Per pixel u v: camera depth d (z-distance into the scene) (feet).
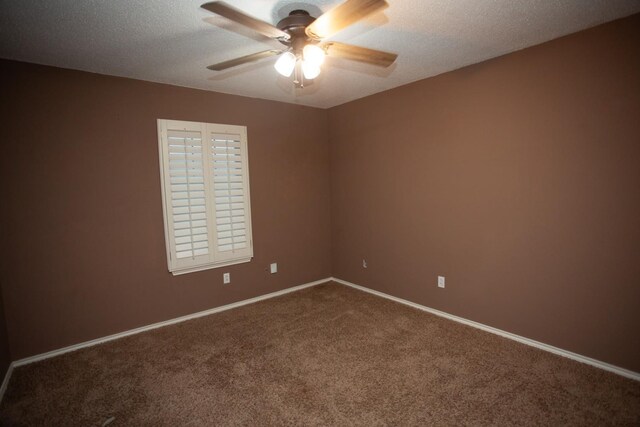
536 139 8.07
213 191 11.05
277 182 12.83
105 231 9.32
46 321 8.57
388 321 10.30
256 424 6.06
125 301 9.71
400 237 11.69
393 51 8.16
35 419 6.26
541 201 8.11
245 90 11.07
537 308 8.39
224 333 9.74
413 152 10.96
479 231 9.41
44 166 8.42
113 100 9.30
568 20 6.73
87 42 7.09
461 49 8.14
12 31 6.48
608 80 6.93
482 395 6.66
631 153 6.76
